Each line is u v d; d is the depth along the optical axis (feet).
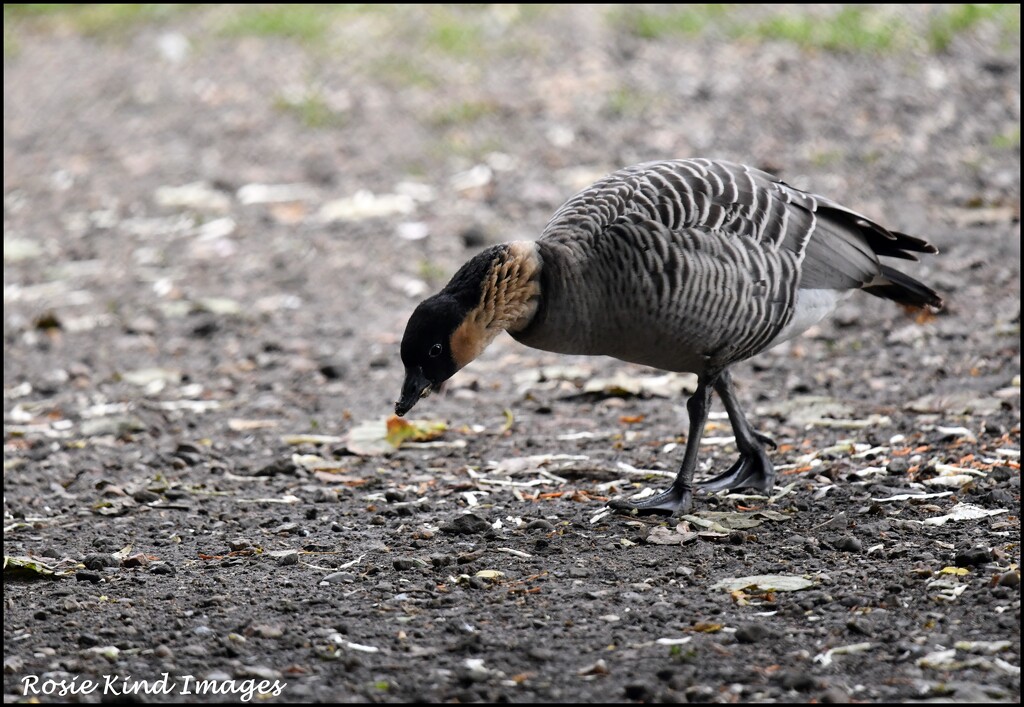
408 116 74.74
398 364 47.62
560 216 31.24
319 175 68.90
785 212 31.42
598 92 72.90
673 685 22.70
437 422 40.75
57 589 29.09
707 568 28.19
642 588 27.25
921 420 37.35
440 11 90.79
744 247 30.42
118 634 26.02
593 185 31.81
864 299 49.21
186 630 26.21
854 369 42.83
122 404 45.09
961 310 46.39
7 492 36.99
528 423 40.81
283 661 24.63
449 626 25.75
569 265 30.01
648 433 38.86
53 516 34.78
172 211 66.90
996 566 26.89
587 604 26.55
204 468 38.63
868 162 60.13
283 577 29.25
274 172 70.18
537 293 30.14
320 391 45.39
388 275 56.18
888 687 22.34
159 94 85.10
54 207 69.26
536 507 33.06
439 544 30.76
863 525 29.76
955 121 63.05
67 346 51.75
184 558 31.04
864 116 65.00
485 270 29.76
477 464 37.40
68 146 78.48
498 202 61.77
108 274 59.67
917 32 73.36
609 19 83.66
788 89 69.36
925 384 40.60
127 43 96.32
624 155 64.80
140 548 31.91
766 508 31.78
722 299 30.12
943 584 26.21
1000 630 24.08
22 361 50.31
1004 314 45.42
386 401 43.96
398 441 39.27
